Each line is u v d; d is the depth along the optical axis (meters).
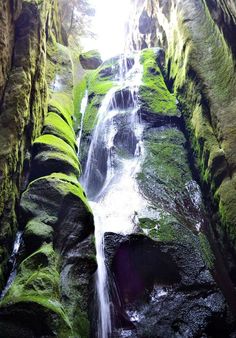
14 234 7.09
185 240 8.32
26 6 8.61
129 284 7.88
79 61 18.08
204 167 10.19
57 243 6.72
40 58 9.51
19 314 5.14
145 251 8.10
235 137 8.95
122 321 7.18
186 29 12.67
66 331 5.20
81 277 6.54
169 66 14.77
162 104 12.90
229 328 7.12
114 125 12.66
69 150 9.31
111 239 7.97
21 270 5.96
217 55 10.80
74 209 7.16
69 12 21.67
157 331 6.95
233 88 9.55
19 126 7.38
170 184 10.38
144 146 11.66
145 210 9.12
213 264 8.23
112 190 10.24
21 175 7.91
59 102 12.08
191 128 11.48
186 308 7.27
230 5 8.66
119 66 16.19
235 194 8.42
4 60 7.34
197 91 11.24
